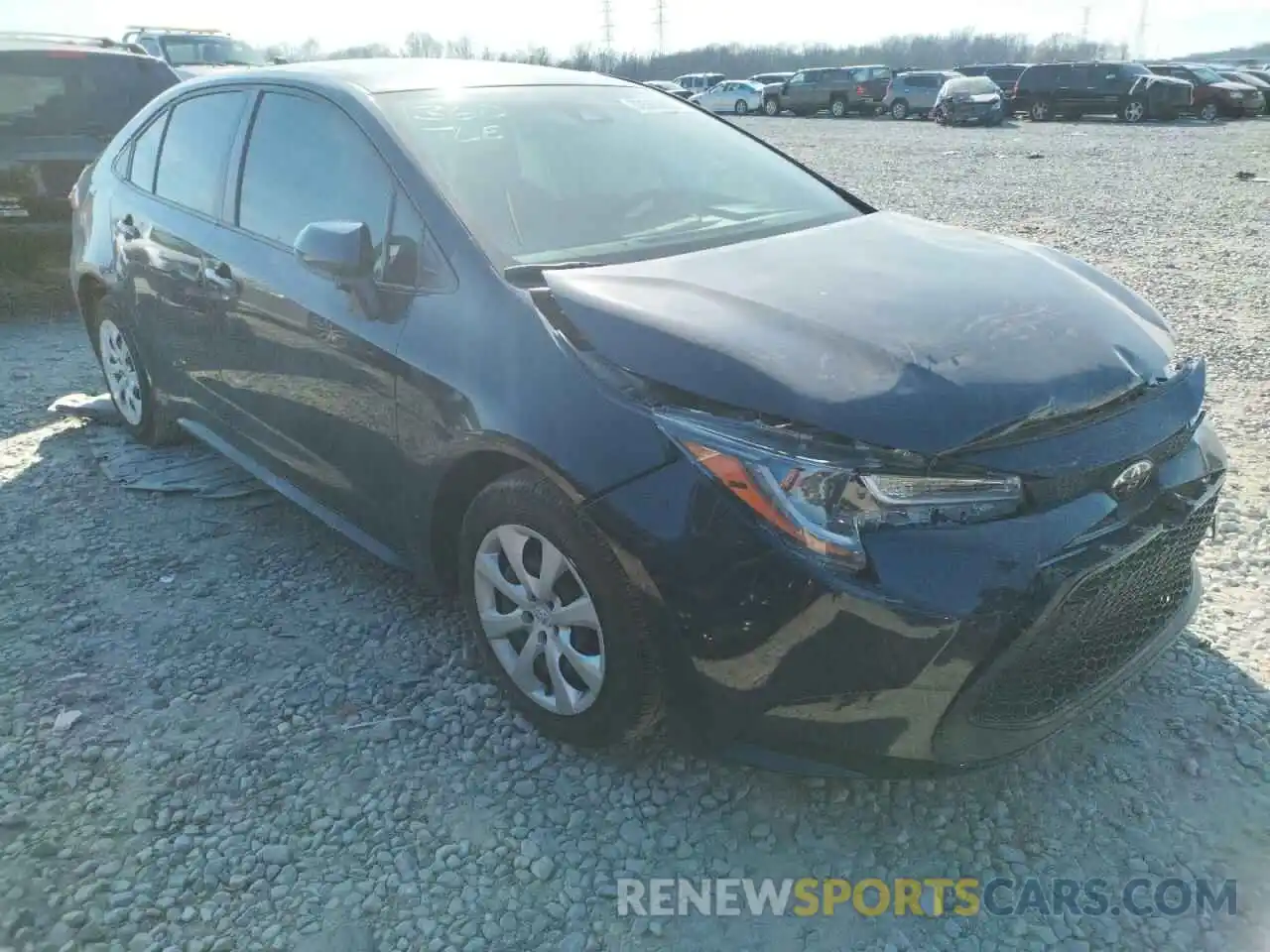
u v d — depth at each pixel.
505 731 3.01
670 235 3.31
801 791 2.76
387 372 3.08
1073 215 12.59
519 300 2.79
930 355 2.44
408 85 3.59
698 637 2.38
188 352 4.23
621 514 2.44
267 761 2.89
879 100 37.59
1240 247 10.22
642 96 4.11
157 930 2.36
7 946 2.33
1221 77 31.61
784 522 2.25
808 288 2.78
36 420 5.48
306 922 2.38
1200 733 2.93
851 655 2.24
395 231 3.15
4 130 7.35
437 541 3.17
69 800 2.75
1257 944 2.29
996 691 2.32
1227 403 5.54
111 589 3.81
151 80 8.06
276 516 4.40
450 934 2.35
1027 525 2.29
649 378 2.49
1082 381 2.48
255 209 3.78
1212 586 3.65
